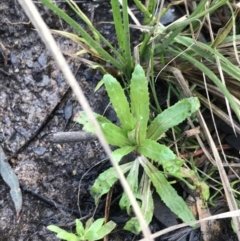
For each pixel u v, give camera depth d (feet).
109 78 0.83
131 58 0.96
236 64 0.97
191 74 1.00
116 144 0.87
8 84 1.00
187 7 1.03
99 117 0.87
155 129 0.88
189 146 0.96
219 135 0.99
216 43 0.94
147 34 0.94
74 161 0.95
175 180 0.93
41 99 0.99
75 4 1.01
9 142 0.95
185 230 0.90
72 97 1.00
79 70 1.03
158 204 0.91
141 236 0.89
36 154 0.95
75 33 1.06
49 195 0.92
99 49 0.91
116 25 0.89
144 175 0.90
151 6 0.96
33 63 1.02
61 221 0.90
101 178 0.86
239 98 0.98
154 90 0.95
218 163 0.88
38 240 0.88
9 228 0.88
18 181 0.92
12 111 0.98
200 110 1.00
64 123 0.98
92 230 0.83
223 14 1.06
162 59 0.96
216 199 0.94
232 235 0.91
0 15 1.05
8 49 1.03
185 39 0.94
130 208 0.88
